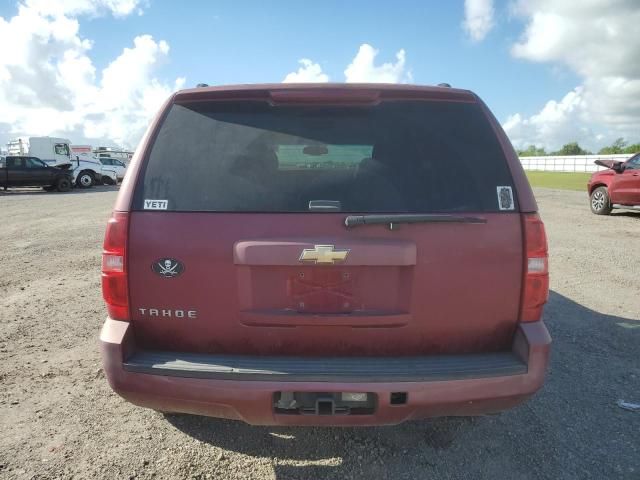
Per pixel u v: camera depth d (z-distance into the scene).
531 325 2.38
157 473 2.61
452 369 2.27
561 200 17.28
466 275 2.34
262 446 2.86
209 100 2.54
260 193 2.35
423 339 2.37
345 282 2.32
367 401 2.30
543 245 2.39
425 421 3.14
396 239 2.29
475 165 2.43
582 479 2.59
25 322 4.86
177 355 2.38
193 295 2.34
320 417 2.29
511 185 2.41
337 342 2.36
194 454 2.78
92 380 3.66
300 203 2.32
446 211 2.34
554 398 3.42
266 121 2.49
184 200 2.35
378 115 2.50
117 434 2.97
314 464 2.71
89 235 10.18
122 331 2.35
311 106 2.50
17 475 2.57
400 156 2.43
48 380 3.65
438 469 2.67
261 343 2.36
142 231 2.34
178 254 2.32
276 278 2.32
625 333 4.61
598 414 3.22
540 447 2.86
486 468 2.67
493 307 2.38
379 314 2.32
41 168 24.36
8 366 3.87
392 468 2.67
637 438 2.96
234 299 2.33
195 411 2.36
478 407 2.33
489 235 2.34
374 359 2.35
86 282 6.39
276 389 2.22
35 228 11.20
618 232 10.09
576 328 4.73
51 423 3.08
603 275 6.69
